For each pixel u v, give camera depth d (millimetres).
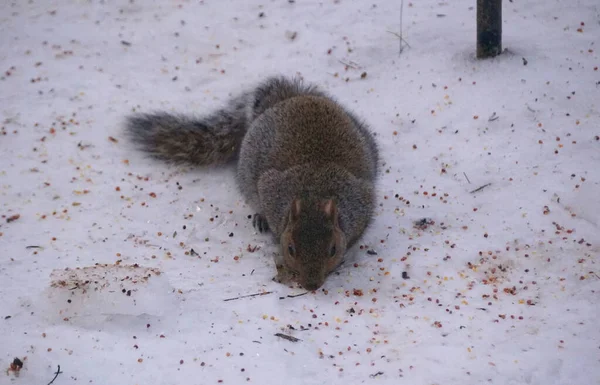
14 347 8648
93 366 8430
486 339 9109
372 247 11469
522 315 9586
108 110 14977
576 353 8750
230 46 16906
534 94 14414
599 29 16062
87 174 13219
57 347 8703
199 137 13984
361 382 8359
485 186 12625
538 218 11641
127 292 9453
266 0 18203
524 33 16125
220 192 13219
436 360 8734
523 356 8734
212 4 18219
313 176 11453
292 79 15469
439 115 14414
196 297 9945
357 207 11383
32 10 18219
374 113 14672
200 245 11562
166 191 13047
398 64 15852
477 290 10203
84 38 17156
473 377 8414
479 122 14070
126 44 16984
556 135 13453
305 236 10359
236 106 14617
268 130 12594
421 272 10695
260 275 10734
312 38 16844
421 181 12977
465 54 15734
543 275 10445
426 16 17156
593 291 9945
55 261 10703
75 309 9352
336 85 15492
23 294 9750
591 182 12156
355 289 10445
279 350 8906
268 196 11711
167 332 9180
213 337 9094
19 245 11148
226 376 8383
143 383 8219
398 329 9414
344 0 17969
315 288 10242
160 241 11555
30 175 13047
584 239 11102
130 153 13961
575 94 14305
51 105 15000
